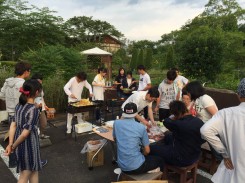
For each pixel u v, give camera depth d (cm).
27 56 929
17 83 398
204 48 1027
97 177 394
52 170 417
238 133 183
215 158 396
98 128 411
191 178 353
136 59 2794
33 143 273
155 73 1998
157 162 316
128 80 802
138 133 304
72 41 3012
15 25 1933
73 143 538
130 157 299
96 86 688
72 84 568
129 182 225
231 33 2000
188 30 2648
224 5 2489
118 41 4672
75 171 414
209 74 1045
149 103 415
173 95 510
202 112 373
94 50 1511
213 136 194
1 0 1872
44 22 1952
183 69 1098
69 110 542
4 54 2048
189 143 314
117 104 711
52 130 621
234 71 1549
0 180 382
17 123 272
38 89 279
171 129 326
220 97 575
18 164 272
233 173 190
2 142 532
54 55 935
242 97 188
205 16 2552
